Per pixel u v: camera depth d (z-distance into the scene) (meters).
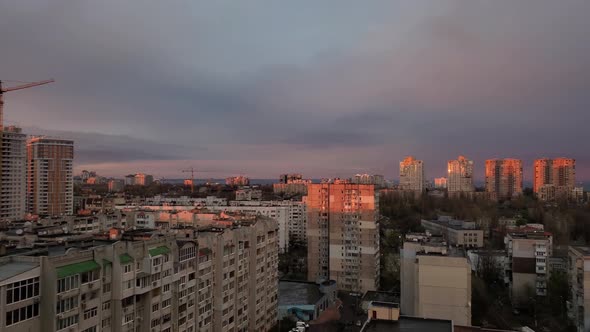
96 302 78.25
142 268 87.50
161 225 169.88
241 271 123.75
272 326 142.25
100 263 79.62
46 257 70.25
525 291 166.38
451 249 150.88
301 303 162.12
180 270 99.50
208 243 112.81
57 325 70.19
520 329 131.75
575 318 136.12
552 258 189.75
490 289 187.00
